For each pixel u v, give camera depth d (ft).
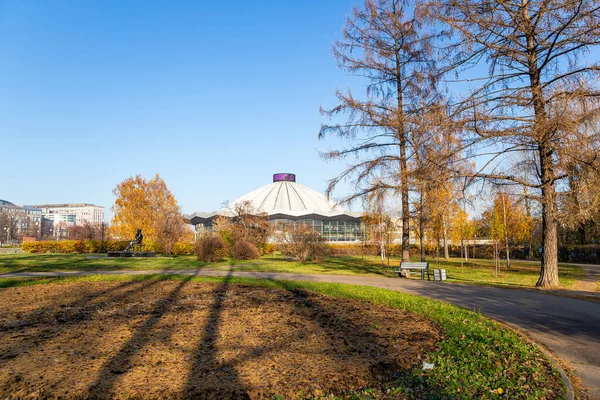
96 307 34.83
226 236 120.88
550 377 18.45
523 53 48.16
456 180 49.19
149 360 19.72
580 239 128.88
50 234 450.71
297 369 18.45
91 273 64.64
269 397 15.51
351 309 34.42
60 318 30.07
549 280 51.80
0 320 29.43
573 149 40.37
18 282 52.24
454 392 16.22
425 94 56.70
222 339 23.84
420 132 48.57
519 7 47.65
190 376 17.49
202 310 33.53
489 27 46.24
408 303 37.27
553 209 48.24
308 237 97.76
